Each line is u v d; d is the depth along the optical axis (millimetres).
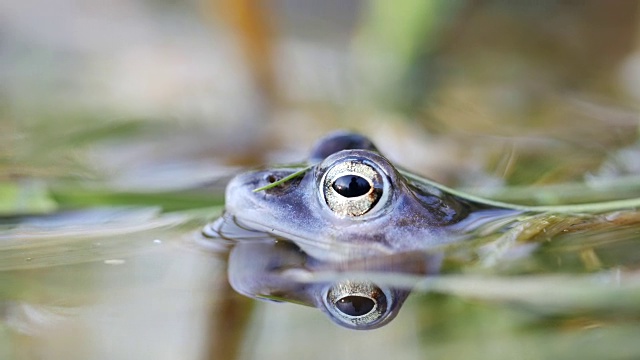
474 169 314
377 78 381
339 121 346
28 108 359
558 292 270
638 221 282
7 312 269
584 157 314
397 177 279
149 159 324
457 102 366
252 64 374
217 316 269
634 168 306
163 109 360
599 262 274
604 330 264
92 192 302
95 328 267
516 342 263
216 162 323
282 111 361
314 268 277
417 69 379
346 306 270
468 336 264
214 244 283
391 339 265
